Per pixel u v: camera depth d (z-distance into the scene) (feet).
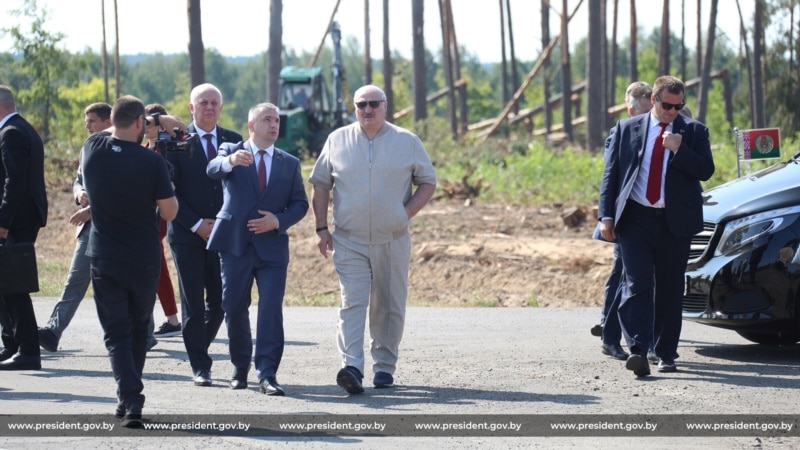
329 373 53.98
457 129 291.58
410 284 103.09
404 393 48.93
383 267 49.90
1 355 56.49
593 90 218.79
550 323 71.82
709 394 48.55
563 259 104.06
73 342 63.87
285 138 223.51
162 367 56.03
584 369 54.60
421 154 49.80
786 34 275.59
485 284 100.48
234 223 48.75
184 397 47.93
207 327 52.90
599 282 96.17
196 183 50.88
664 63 280.10
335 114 245.86
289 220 49.08
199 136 51.44
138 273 42.19
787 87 271.08
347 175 49.32
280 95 237.45
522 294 97.04
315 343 63.41
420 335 66.28
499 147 244.83
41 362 56.90
